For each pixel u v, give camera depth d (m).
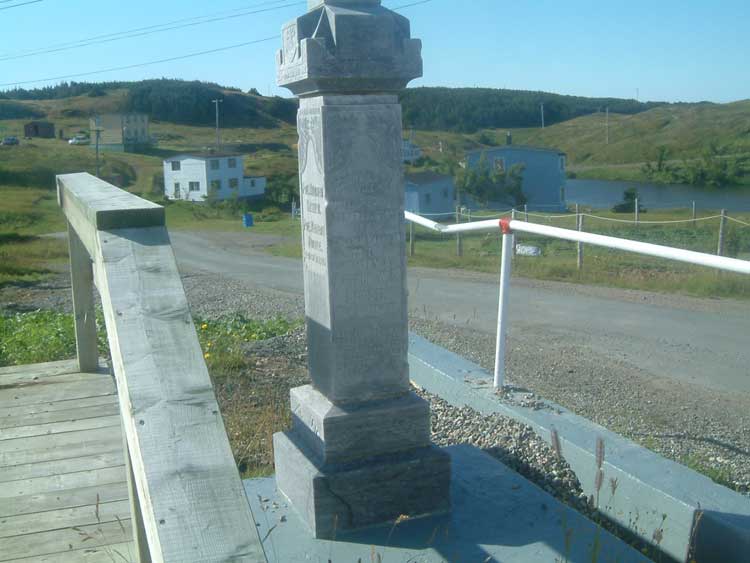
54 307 14.31
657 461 3.74
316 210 3.35
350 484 3.28
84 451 4.39
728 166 84.12
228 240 29.47
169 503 1.47
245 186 65.88
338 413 3.31
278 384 6.09
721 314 11.05
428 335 9.46
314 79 3.12
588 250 22.78
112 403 5.16
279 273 19.36
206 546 1.40
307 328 3.61
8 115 112.25
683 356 8.45
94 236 2.44
